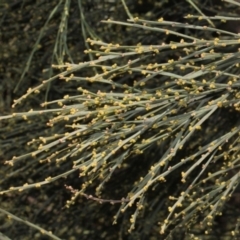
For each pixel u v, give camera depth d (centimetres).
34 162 376
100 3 390
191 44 242
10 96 414
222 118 358
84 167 234
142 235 389
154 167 239
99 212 397
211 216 253
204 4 372
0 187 391
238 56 246
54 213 406
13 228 400
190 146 353
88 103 237
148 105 238
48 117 382
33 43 406
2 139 404
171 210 235
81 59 384
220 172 256
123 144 238
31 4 411
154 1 392
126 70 245
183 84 246
